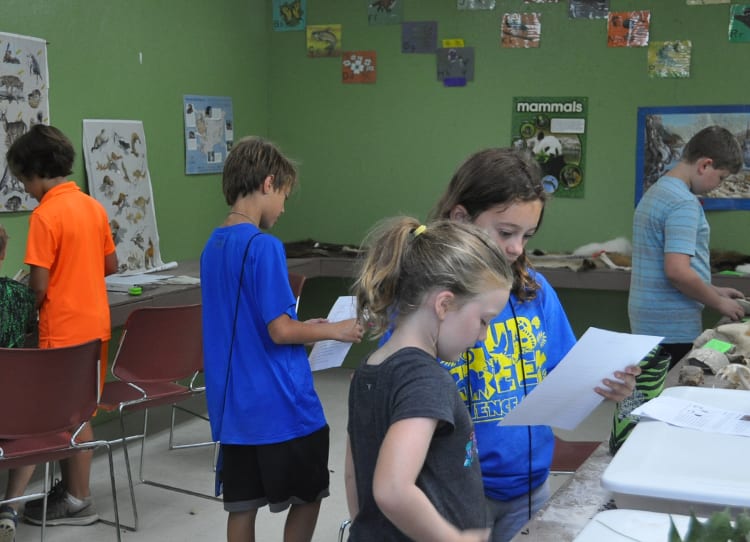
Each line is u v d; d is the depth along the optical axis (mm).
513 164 1656
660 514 1279
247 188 2822
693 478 1363
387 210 6023
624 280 5180
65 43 4438
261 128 6129
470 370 1710
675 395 1859
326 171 6125
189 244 5457
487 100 5734
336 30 5992
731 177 5262
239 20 5820
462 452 1326
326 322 2768
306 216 6203
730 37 5230
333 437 4758
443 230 1370
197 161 5465
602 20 5457
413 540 1274
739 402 1808
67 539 3467
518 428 1748
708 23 5262
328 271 5742
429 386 1277
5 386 2922
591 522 1268
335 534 3584
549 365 1864
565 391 1605
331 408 5305
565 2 5520
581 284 5262
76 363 3023
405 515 1214
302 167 6172
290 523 2889
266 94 6164
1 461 2980
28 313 3266
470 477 1338
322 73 6059
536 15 5574
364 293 1385
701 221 3623
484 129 5758
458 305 1326
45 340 3551
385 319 1381
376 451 1334
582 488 1647
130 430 4828
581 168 5578
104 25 4688
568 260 5398
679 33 5324
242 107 5898
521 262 1778
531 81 5633
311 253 5820
